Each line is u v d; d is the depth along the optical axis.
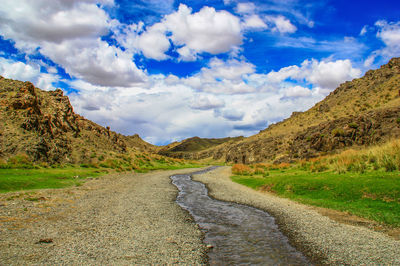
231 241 14.67
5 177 30.36
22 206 20.02
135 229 16.31
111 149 82.81
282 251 13.03
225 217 20.50
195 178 58.59
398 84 108.94
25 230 14.73
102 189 32.78
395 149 29.91
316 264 11.41
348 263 11.30
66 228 15.62
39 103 68.56
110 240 14.00
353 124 62.12
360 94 134.00
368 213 18.02
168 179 54.59
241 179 48.19
